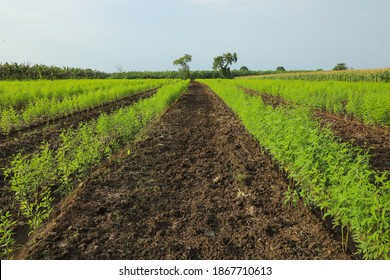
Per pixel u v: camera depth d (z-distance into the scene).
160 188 6.71
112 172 7.50
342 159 5.39
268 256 4.46
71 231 5.11
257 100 12.27
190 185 6.90
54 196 6.53
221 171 7.63
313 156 5.67
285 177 7.09
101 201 6.11
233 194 6.38
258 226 5.21
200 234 5.04
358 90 20.36
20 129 12.13
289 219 5.42
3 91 19.33
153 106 13.95
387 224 3.61
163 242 4.83
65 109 15.21
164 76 86.81
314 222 5.25
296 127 7.04
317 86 23.27
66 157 7.84
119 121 10.19
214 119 14.95
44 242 4.82
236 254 4.55
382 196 4.00
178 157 8.80
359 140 10.35
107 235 5.00
